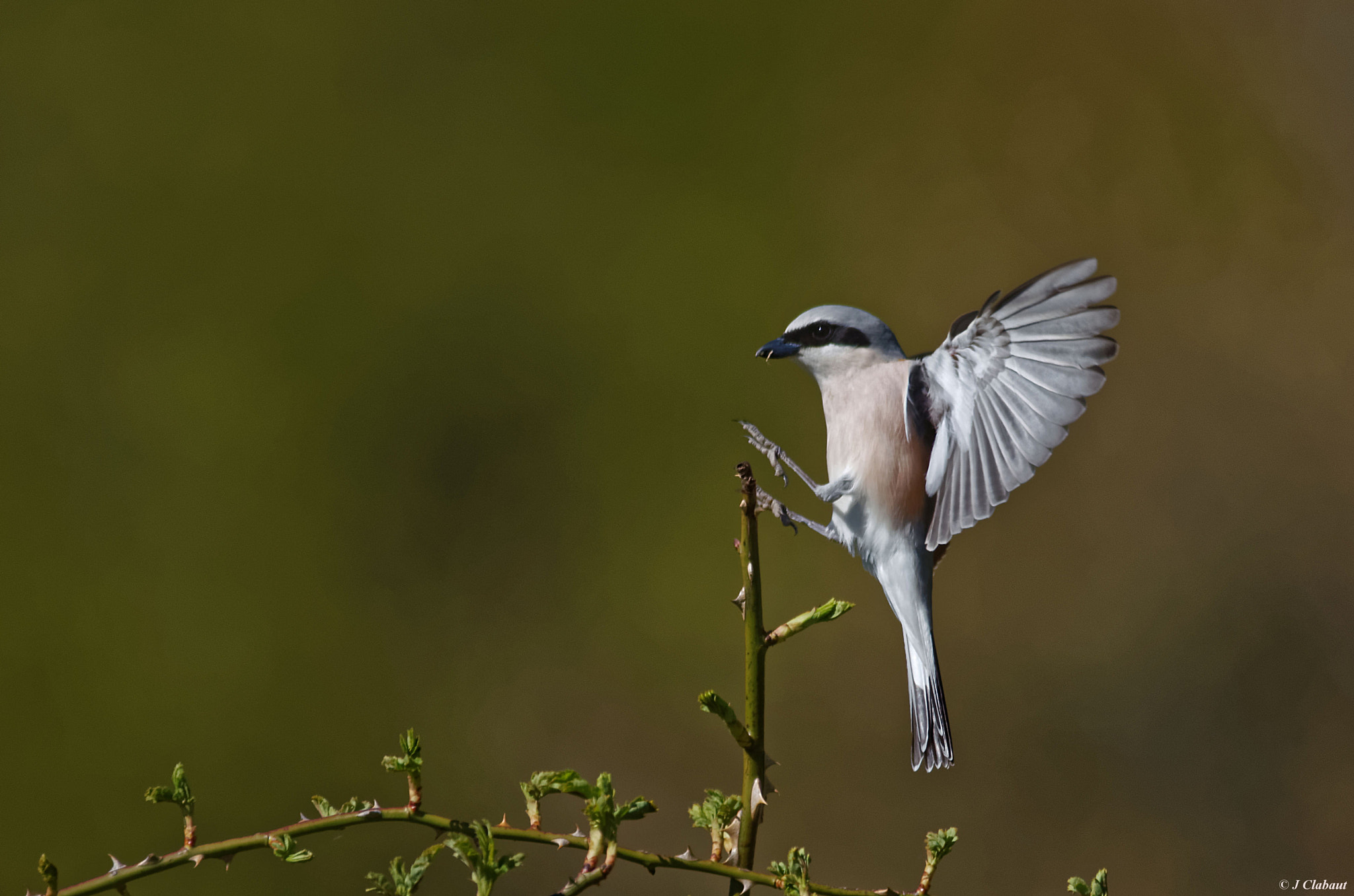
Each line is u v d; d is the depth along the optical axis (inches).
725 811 153.5
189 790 140.3
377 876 130.1
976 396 197.8
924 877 153.4
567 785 135.5
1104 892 142.6
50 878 133.7
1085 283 178.9
